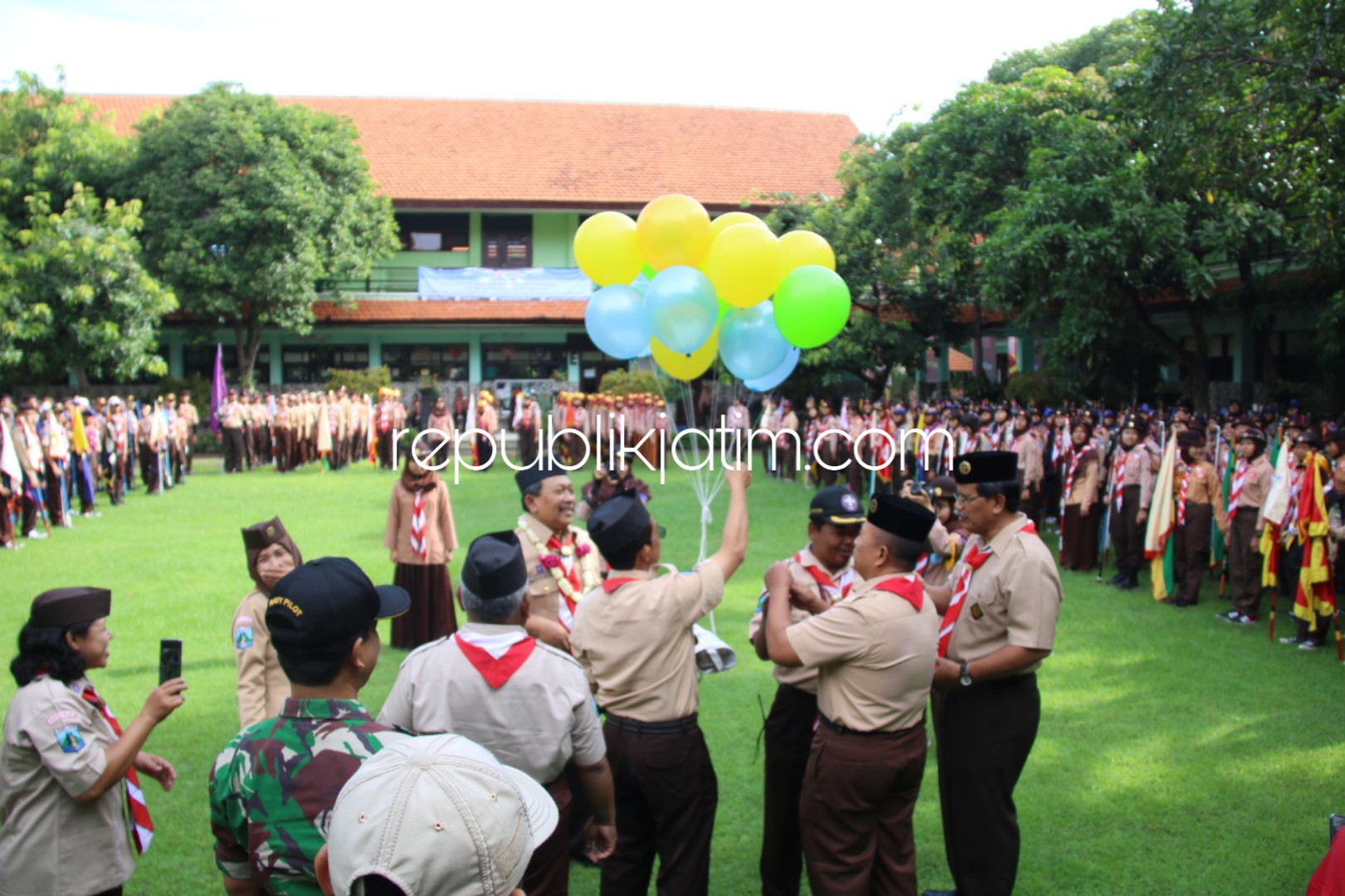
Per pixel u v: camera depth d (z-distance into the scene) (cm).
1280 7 1115
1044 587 405
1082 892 462
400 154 3181
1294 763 600
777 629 388
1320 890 272
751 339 604
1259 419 1273
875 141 2620
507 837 193
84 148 2502
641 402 2305
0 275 2111
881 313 2681
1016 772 421
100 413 1758
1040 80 1852
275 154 2564
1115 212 1411
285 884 249
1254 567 926
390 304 3014
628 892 392
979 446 1473
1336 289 1573
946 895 452
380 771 200
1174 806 546
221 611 967
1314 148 1178
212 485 2028
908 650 371
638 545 388
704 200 3111
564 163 3200
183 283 2545
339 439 2320
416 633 836
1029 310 1617
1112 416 1481
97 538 1384
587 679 377
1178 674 773
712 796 399
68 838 347
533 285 3061
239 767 261
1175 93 1192
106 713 365
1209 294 1434
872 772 372
